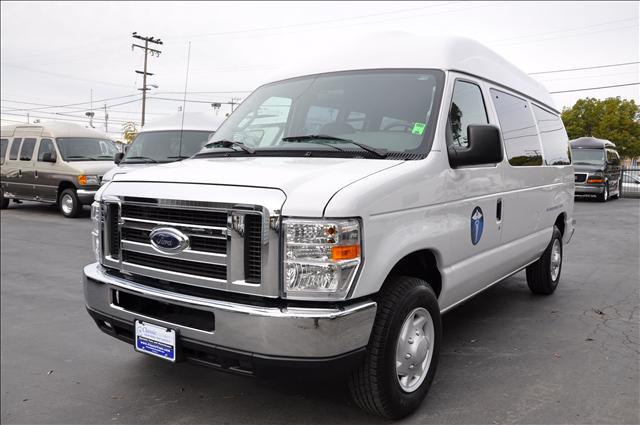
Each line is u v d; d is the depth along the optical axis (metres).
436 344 3.59
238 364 2.98
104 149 15.29
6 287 6.84
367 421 3.39
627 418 3.40
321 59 4.55
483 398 3.69
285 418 3.44
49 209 16.73
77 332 5.14
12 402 3.73
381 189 3.05
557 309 5.83
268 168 3.24
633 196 24.81
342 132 3.89
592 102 37.34
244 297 2.94
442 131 3.68
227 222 2.91
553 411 3.50
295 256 2.80
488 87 4.57
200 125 11.21
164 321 3.17
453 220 3.75
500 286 6.89
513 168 4.77
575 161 21.34
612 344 4.73
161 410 3.59
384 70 4.15
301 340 2.77
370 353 3.12
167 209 3.16
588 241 10.71
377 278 3.00
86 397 3.79
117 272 3.53
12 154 15.64
